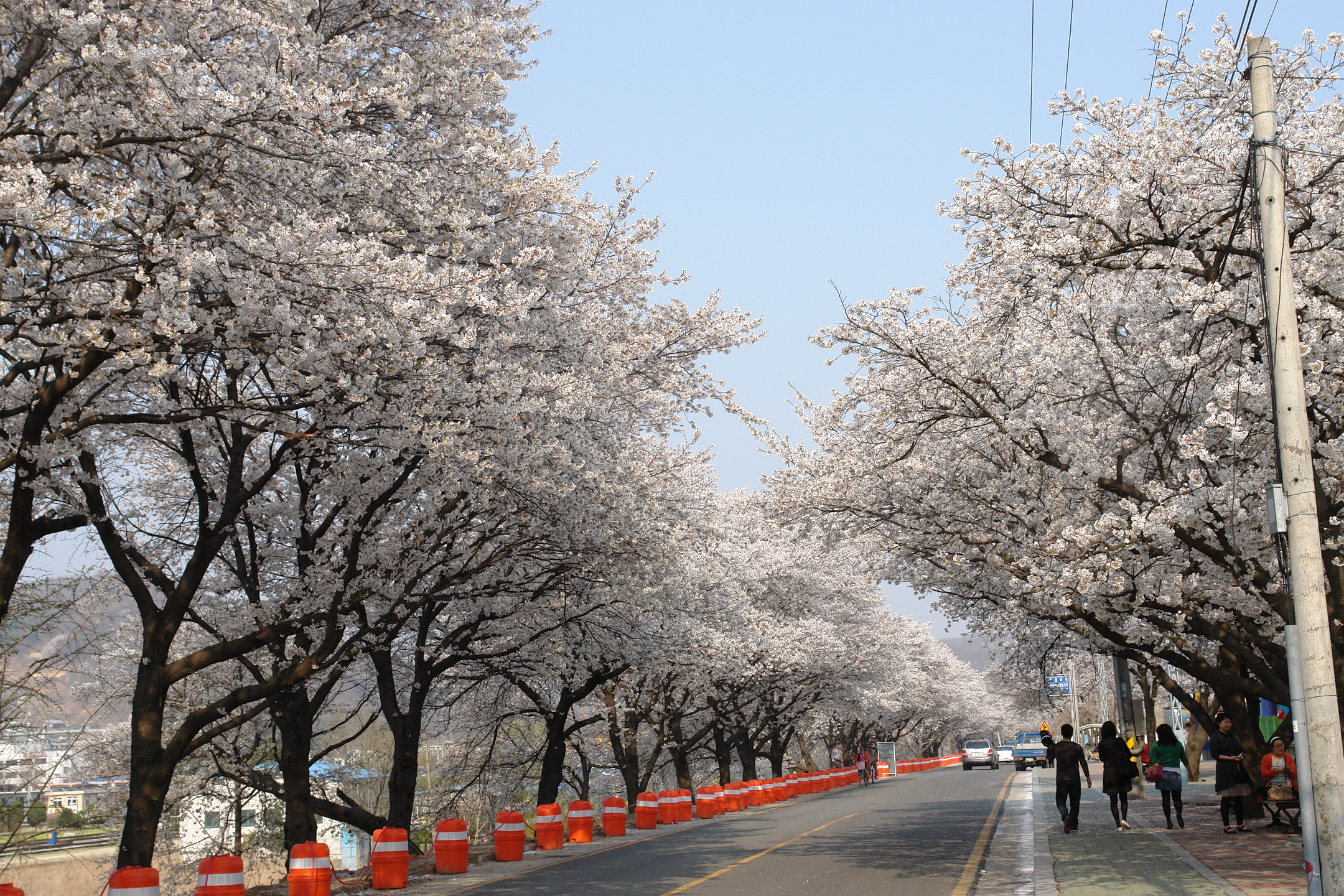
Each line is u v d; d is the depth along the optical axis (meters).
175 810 23.44
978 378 13.73
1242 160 11.05
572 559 18.12
